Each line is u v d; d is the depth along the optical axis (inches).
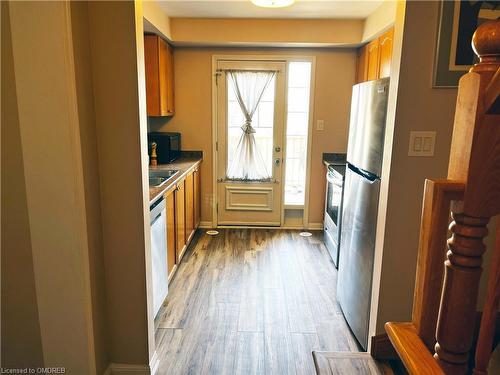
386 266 78.4
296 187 185.8
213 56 169.0
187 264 139.1
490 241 72.7
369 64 148.2
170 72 163.6
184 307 108.6
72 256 65.1
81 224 64.7
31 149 61.6
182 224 138.1
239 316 104.1
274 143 177.3
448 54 70.0
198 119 175.3
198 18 151.3
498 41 30.0
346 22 151.3
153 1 126.8
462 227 34.1
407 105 72.2
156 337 93.6
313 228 183.5
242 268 136.6
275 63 169.5
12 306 68.2
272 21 152.5
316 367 78.6
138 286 75.4
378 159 80.9
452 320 35.6
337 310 108.1
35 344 69.9
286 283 125.0
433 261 35.6
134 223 72.8
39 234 64.4
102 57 66.6
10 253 66.1
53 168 62.0
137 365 78.7
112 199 71.8
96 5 65.1
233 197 183.0
